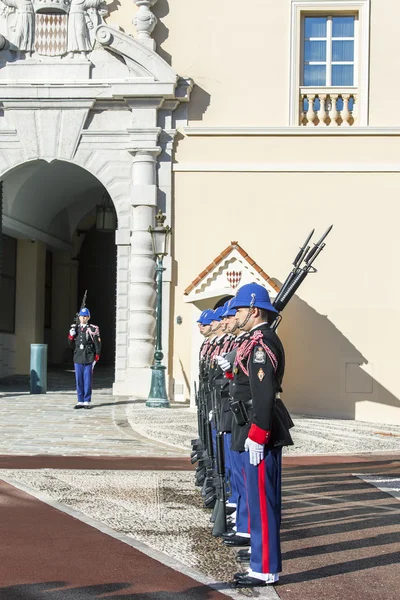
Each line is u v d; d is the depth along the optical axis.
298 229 23.11
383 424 21.81
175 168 23.42
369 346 22.81
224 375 8.80
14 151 23.75
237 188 23.30
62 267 35.19
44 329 33.66
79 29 23.55
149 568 7.32
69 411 19.97
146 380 23.06
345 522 9.23
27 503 9.91
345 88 23.50
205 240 23.30
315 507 10.03
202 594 6.63
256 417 6.86
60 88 23.47
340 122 23.64
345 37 23.73
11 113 23.72
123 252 23.53
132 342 23.19
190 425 17.81
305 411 22.77
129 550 7.89
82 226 36.22
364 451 15.68
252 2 23.64
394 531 8.83
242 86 23.55
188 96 23.42
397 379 22.69
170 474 12.09
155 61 23.17
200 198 23.36
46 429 16.98
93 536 8.41
